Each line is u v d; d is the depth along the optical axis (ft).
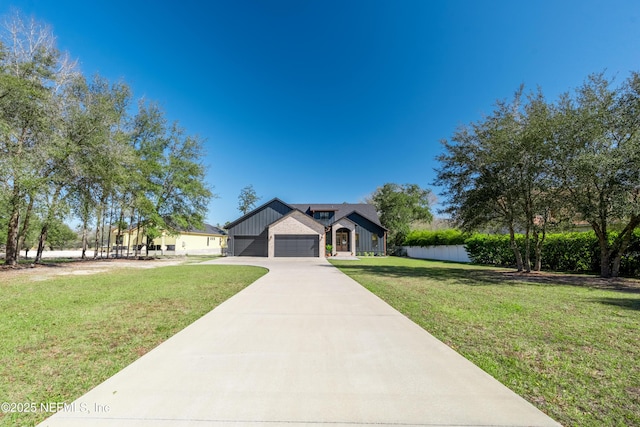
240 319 18.48
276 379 10.50
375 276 42.29
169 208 90.94
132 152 68.80
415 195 152.46
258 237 103.09
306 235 93.56
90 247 182.09
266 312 20.26
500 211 50.08
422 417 8.35
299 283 34.37
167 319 18.76
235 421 8.11
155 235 87.81
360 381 10.39
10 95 44.45
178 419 8.18
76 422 8.09
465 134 48.70
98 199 63.00
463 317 19.31
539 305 23.09
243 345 13.89
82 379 10.72
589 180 38.01
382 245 112.98
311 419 8.22
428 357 12.56
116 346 14.07
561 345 14.29
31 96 47.21
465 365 11.80
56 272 48.62
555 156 39.81
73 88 58.80
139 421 8.10
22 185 46.34
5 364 12.00
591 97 39.04
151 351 13.19
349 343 14.19
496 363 12.19
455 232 86.69
